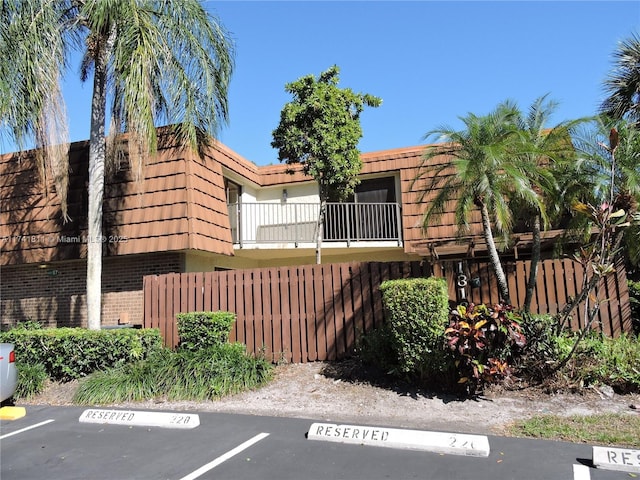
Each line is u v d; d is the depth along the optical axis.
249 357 8.78
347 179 11.82
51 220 12.84
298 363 9.45
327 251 15.33
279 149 11.88
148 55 9.52
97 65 10.90
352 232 15.71
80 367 9.13
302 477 4.71
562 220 10.34
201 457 5.36
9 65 9.01
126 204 12.27
